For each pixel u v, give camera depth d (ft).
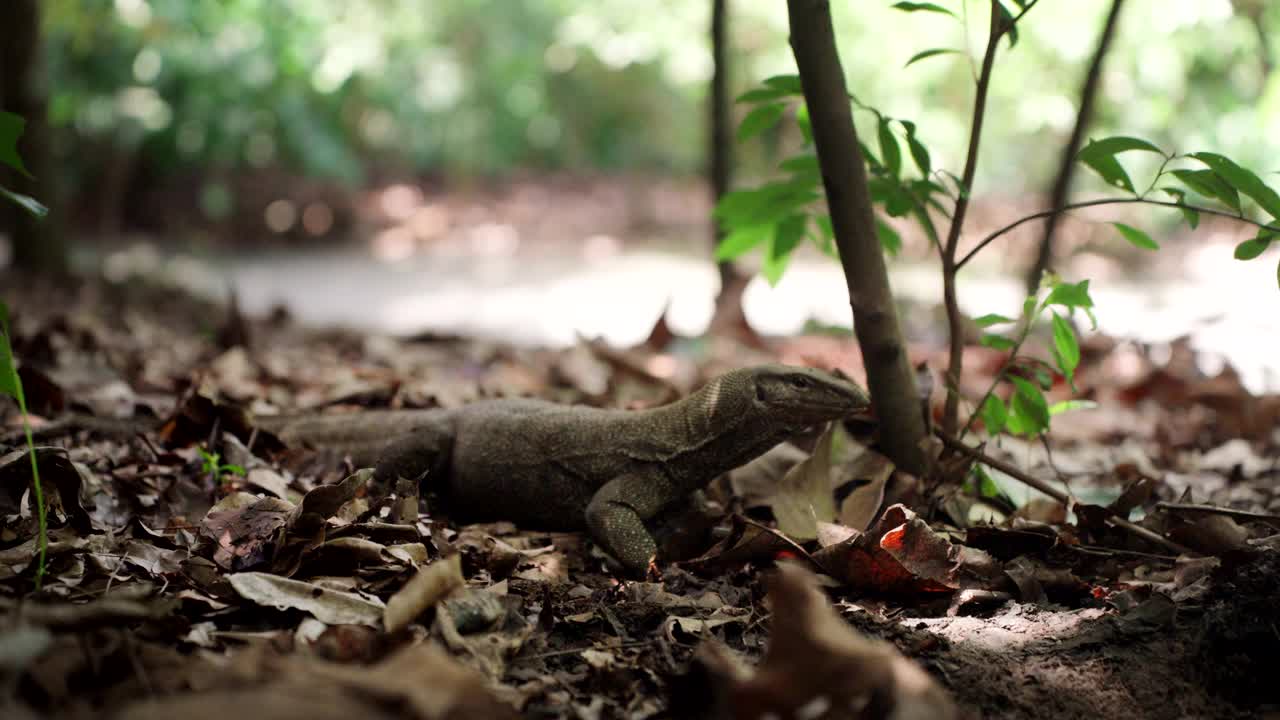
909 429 3.88
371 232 16.49
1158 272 12.23
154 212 15.71
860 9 11.82
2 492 3.41
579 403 4.98
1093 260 12.61
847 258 3.80
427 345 6.51
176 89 14.05
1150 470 4.39
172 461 3.97
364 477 3.33
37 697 2.65
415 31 17.07
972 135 3.73
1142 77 11.23
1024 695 2.99
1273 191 3.37
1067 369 3.76
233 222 15.74
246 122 14.62
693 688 2.86
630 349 5.93
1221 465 4.53
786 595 2.60
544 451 3.90
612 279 12.72
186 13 12.84
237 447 3.97
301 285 11.87
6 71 7.58
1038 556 3.57
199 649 2.90
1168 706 2.98
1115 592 3.43
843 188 3.75
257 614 3.07
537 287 11.95
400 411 4.40
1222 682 3.02
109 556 3.25
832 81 3.68
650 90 21.11
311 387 5.13
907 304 8.06
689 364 5.75
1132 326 8.34
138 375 5.13
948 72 12.34
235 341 5.77
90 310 6.97
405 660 2.60
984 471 3.89
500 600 3.14
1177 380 5.46
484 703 2.58
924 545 3.41
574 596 3.37
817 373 3.70
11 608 2.81
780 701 2.55
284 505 3.46
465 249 15.62
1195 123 12.12
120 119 13.91
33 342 5.09
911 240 13.19
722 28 5.85
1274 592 3.07
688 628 3.14
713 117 5.98
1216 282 11.59
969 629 3.23
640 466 3.76
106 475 3.83
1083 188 13.66
